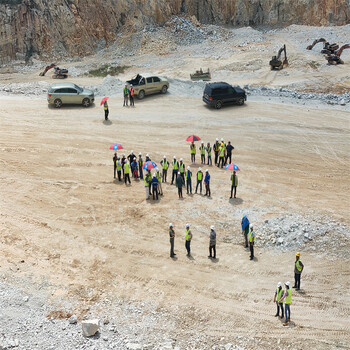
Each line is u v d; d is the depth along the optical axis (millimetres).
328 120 34844
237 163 28422
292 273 18188
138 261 18891
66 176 25969
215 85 36562
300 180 26469
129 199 23828
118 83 41312
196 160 28953
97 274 17953
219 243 20234
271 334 15078
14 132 31234
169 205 23344
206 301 16641
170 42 58125
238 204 23516
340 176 27062
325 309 16234
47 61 54969
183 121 34219
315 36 59969
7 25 53656
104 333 14742
